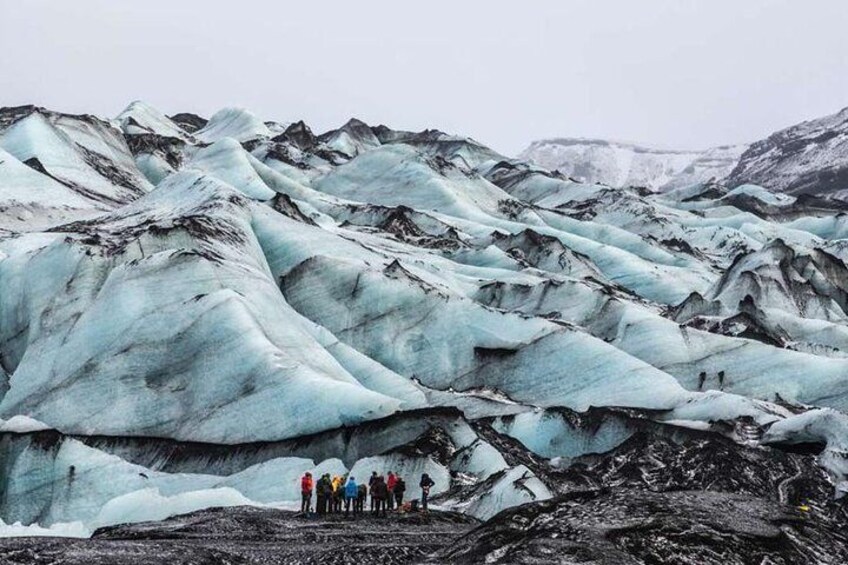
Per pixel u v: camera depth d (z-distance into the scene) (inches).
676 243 5703.7
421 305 3240.7
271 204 4047.7
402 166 6328.7
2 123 5935.0
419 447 2047.2
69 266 2962.6
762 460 2059.5
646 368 2765.7
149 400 2447.1
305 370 2395.4
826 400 2728.8
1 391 2785.4
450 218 5497.1
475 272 4121.6
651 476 2021.4
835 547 723.4
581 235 5753.0
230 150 5959.6
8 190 4699.8
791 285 4035.4
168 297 2711.6
